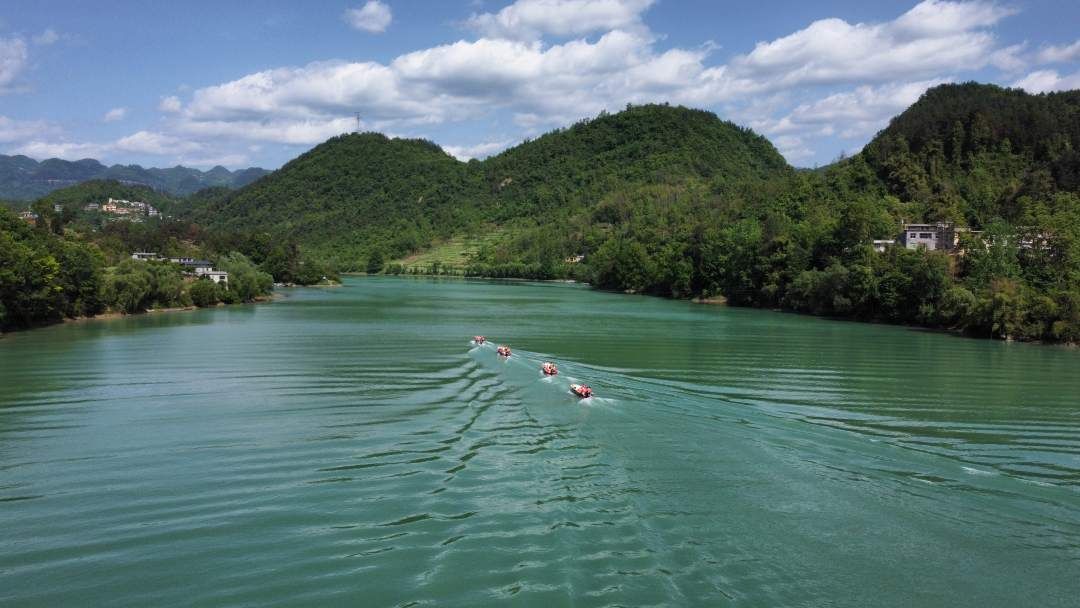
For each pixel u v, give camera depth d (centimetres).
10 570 2495
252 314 13175
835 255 15462
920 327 11512
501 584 2295
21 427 4372
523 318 12294
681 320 12231
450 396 5162
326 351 7700
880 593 2259
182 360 7081
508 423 4306
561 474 3334
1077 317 8938
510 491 3117
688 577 2333
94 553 2614
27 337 9319
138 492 3212
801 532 2683
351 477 3350
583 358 7162
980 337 10006
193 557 2564
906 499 3022
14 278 10081
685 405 4809
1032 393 5459
